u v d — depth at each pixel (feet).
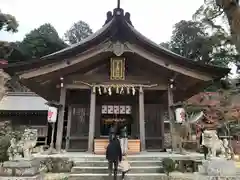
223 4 21.93
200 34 147.43
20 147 21.85
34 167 21.16
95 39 36.96
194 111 65.72
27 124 81.87
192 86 42.70
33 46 147.02
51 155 32.35
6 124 66.85
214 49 128.98
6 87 105.50
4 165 20.53
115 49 37.47
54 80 39.47
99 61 40.83
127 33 37.83
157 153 36.78
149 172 28.40
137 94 47.11
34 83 39.47
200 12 93.61
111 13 44.32
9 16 125.18
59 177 25.63
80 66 39.47
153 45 37.19
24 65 35.09
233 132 63.16
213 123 61.05
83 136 42.52
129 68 41.70
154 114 45.14
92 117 37.86
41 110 81.30
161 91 45.83
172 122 38.32
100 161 30.09
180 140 37.19
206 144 23.07
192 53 143.02
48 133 75.82
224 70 36.96
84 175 26.76
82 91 45.91
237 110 66.44
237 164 38.01
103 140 36.24
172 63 38.04
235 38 20.38
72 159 30.53
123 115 47.01
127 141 34.45
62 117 37.70
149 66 41.09
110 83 39.78
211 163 21.13
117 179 26.08
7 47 134.72
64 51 36.09
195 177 22.44
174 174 27.27
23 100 91.86
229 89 96.02
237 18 20.17
